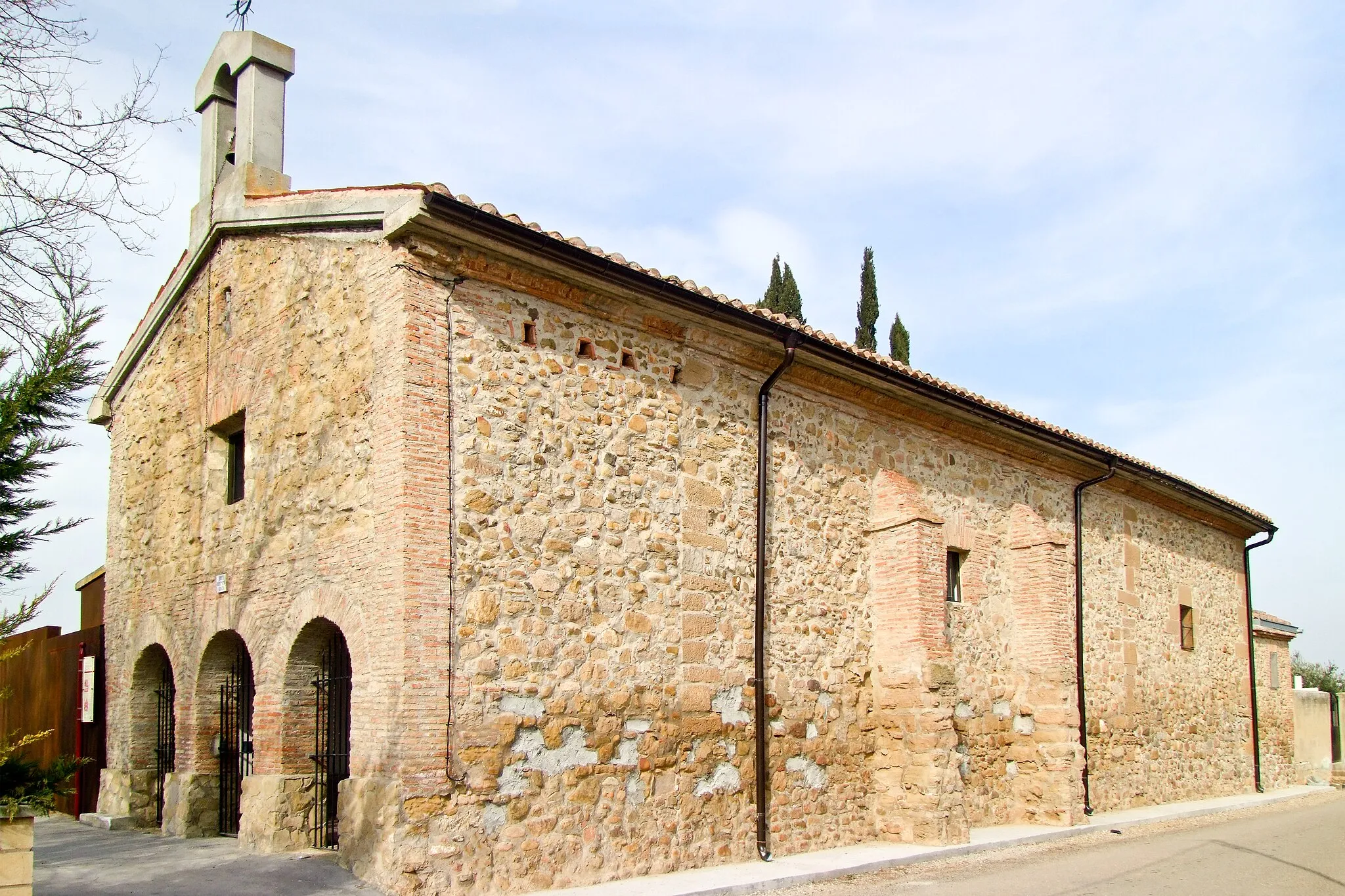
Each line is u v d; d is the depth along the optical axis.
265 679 10.62
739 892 9.80
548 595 9.84
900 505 13.53
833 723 12.66
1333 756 28.56
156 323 13.85
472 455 9.52
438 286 9.59
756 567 11.97
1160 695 19.14
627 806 10.15
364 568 9.41
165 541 13.11
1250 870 11.78
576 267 10.18
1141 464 18.17
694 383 11.67
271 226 11.38
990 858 12.35
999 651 15.33
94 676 14.48
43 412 7.16
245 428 11.76
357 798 9.00
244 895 8.51
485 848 8.96
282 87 12.57
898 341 31.39
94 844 11.38
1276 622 25.42
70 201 8.63
